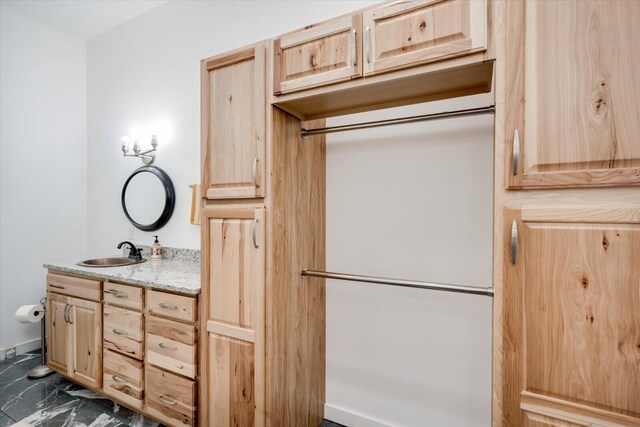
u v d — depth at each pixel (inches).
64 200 116.8
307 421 66.8
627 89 32.8
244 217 56.9
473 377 59.7
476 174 59.0
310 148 67.5
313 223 68.7
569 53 35.0
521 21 37.0
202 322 61.6
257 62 55.1
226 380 59.2
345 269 71.7
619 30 33.1
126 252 110.5
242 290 57.5
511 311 37.9
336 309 73.0
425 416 64.1
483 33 38.7
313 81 49.9
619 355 33.5
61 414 74.6
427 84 47.6
